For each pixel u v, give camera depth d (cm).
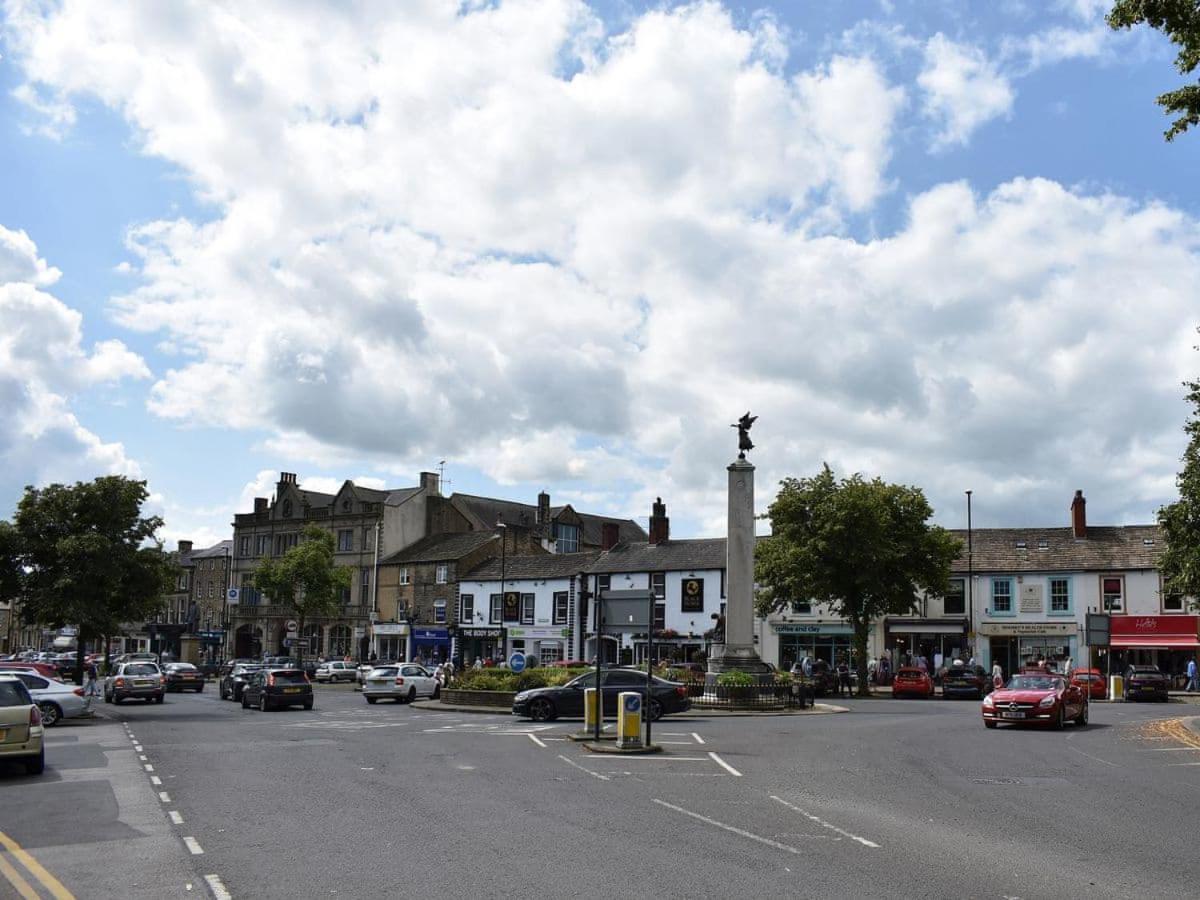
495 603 6888
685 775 1659
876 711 3322
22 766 1833
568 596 6494
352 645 7644
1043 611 5384
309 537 6794
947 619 5541
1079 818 1248
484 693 3650
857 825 1198
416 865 990
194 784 1589
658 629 5947
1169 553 2628
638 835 1138
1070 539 5594
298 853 1050
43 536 3509
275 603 7156
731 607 3500
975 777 1630
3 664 3794
